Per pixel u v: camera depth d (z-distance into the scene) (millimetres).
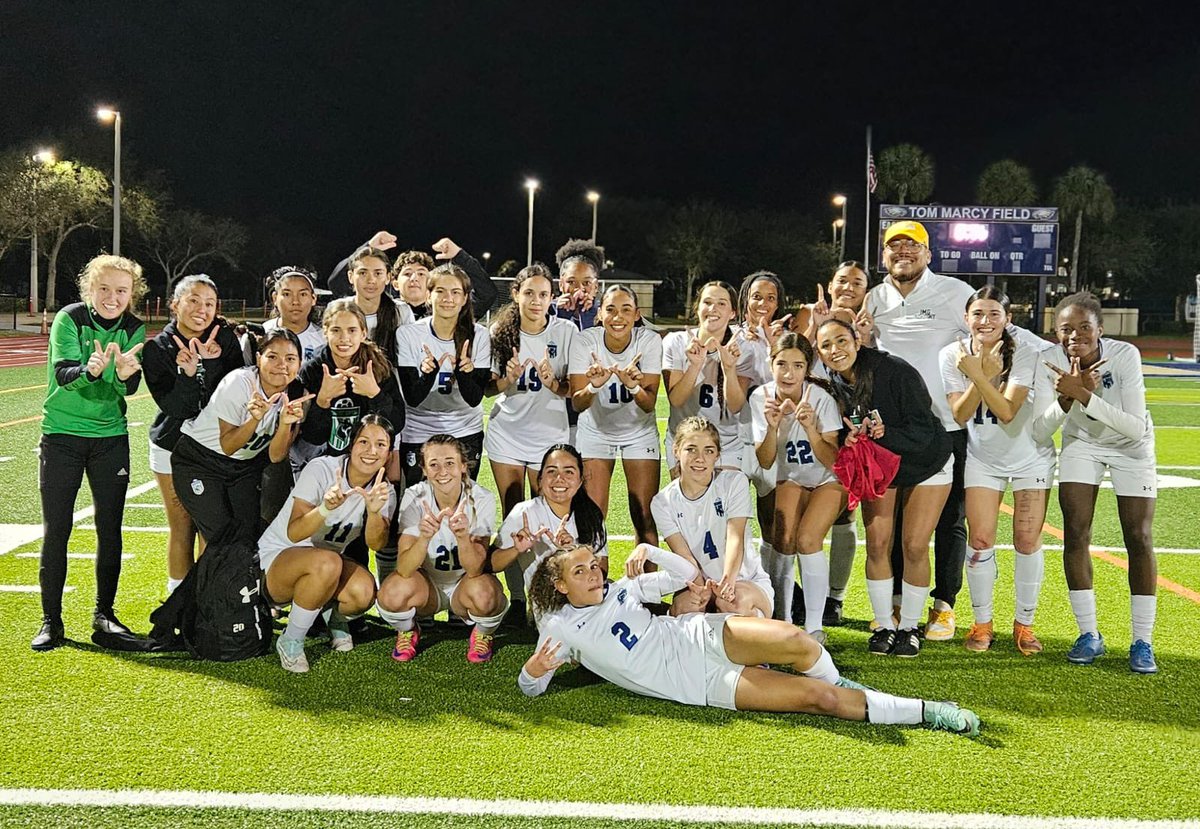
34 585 5684
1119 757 3625
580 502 4828
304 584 4402
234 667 4516
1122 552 6875
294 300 5367
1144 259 58031
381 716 3955
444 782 3369
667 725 3891
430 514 4465
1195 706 4117
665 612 5141
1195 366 29266
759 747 3684
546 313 5520
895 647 4824
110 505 4727
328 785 3338
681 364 5453
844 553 5297
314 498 4594
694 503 4656
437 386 5238
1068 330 4461
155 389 4582
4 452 10203
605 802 3236
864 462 4492
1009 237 26859
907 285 5242
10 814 3115
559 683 4363
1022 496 4793
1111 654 4789
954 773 3480
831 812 3193
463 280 5109
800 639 3947
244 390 4559
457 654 4773
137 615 5215
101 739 3686
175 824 3064
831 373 4781
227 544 4625
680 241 60125
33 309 44156
